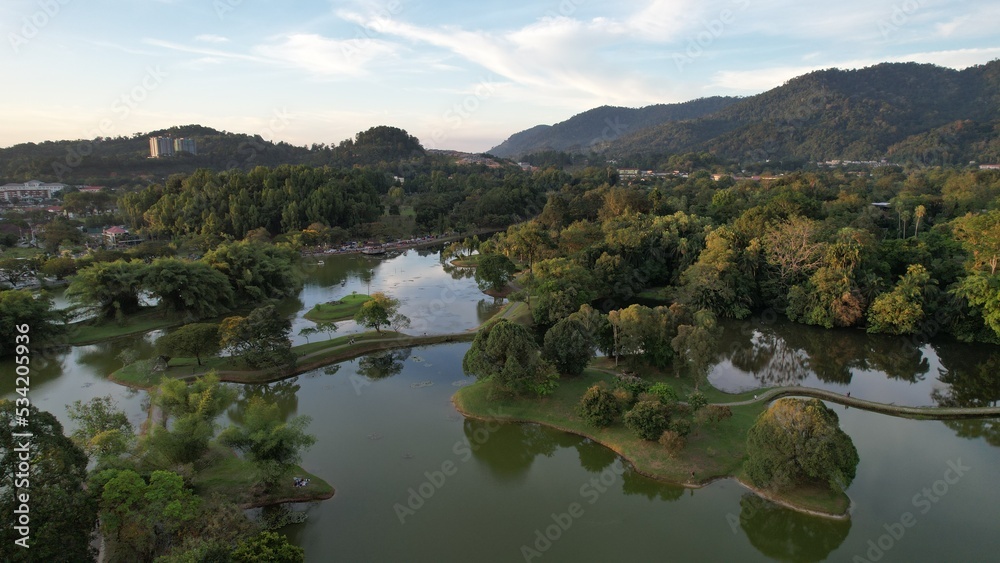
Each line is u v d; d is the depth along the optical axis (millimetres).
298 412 64750
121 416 50000
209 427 49125
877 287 91688
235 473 49156
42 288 120125
